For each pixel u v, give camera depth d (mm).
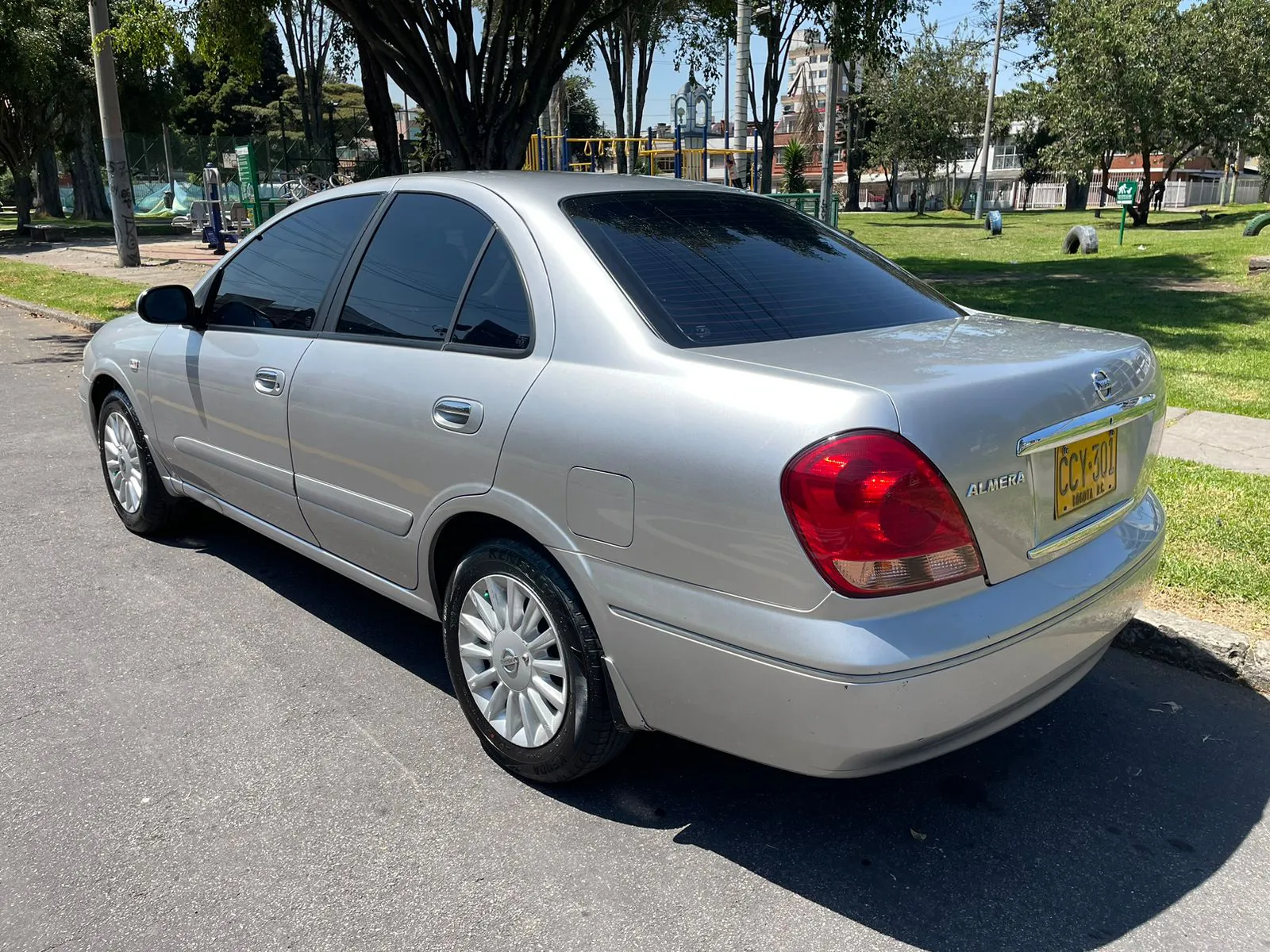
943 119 47125
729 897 2512
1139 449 2895
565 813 2854
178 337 4293
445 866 2625
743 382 2359
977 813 2877
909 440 2176
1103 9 26875
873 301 3129
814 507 2154
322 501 3520
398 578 3326
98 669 3682
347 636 3971
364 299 3426
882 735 2199
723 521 2291
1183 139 27438
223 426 4016
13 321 12797
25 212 28000
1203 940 2373
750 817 2844
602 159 30812
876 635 2168
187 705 3430
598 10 13875
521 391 2740
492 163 11672
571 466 2582
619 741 2771
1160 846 2729
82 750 3145
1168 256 17078
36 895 2498
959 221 37562
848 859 2664
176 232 30516
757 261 3098
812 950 2330
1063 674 2598
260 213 22594
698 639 2373
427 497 3037
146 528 4957
